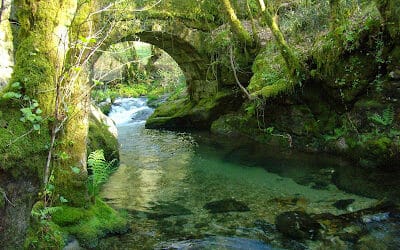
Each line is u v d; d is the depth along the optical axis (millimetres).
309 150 9211
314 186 7000
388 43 7629
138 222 5605
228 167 8500
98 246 4711
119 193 7016
